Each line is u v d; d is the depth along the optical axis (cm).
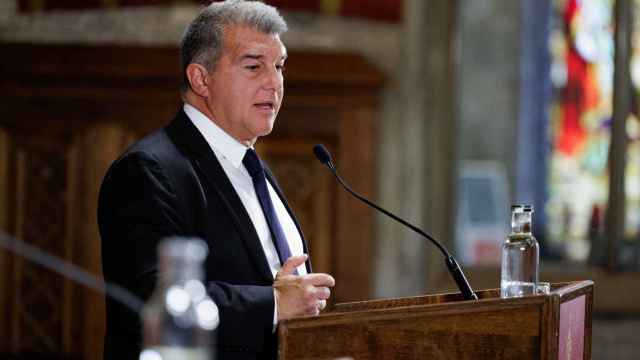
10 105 2075
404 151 2109
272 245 899
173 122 905
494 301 771
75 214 2092
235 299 796
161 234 812
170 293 587
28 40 2069
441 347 764
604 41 2508
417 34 2098
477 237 2211
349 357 750
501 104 2506
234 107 891
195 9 2052
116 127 2077
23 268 2094
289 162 2084
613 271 2198
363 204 2081
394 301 859
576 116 2495
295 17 2067
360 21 2091
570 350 824
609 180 2214
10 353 2092
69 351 2088
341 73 2045
